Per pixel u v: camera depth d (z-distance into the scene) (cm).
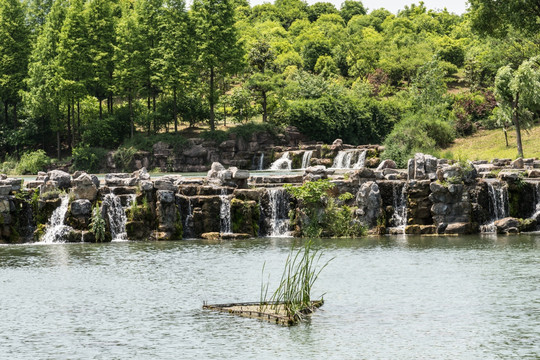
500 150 10619
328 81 15775
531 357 2781
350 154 10738
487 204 6306
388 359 2775
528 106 10512
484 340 3003
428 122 11375
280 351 2873
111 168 11812
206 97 12531
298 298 3641
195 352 2872
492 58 14238
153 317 3416
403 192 6319
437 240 5788
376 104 13600
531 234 6047
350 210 6194
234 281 4219
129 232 6019
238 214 6172
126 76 12138
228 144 11819
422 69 14600
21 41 13125
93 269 4644
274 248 5450
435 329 3169
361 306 3584
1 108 13600
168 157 11756
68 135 12475
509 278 4203
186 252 5309
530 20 10306
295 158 11369
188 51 12319
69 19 12219
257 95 13238
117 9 14612
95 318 3406
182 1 12475
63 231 5959
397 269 4528
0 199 5931
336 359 2777
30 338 3088
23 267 4738
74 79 12294
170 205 6062
